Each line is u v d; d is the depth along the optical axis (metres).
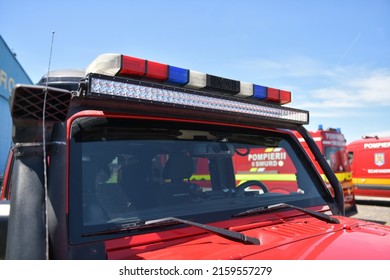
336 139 10.30
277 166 2.62
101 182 1.66
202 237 1.64
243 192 2.31
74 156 1.56
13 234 1.22
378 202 14.45
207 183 2.24
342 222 2.02
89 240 1.44
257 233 1.76
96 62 1.76
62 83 2.69
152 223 1.57
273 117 2.21
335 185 2.37
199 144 2.11
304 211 2.00
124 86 1.60
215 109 1.94
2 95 16.83
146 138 1.88
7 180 2.51
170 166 1.98
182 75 1.90
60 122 1.32
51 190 1.33
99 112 1.68
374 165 13.25
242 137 2.33
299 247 1.54
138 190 1.79
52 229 1.31
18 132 1.26
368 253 1.47
